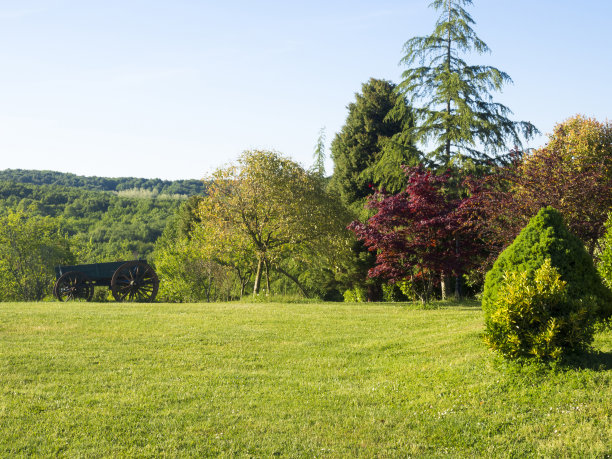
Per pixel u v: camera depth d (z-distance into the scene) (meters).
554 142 20.12
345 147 38.53
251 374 9.41
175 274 46.62
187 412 7.29
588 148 18.88
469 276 21.61
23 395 8.05
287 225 24.27
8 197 92.12
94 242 81.81
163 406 7.58
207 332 13.51
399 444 6.04
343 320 15.30
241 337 12.85
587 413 6.16
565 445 5.55
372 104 37.50
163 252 49.28
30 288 42.75
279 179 24.44
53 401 7.77
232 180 25.50
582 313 7.47
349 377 9.14
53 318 15.39
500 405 6.80
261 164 24.66
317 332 13.45
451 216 17.62
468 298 23.27
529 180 14.66
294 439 6.27
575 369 7.24
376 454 5.81
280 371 9.67
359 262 33.22
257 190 24.39
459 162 24.62
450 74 24.72
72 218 91.38
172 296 46.31
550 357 7.55
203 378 9.15
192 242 42.78
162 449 6.06
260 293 25.56
